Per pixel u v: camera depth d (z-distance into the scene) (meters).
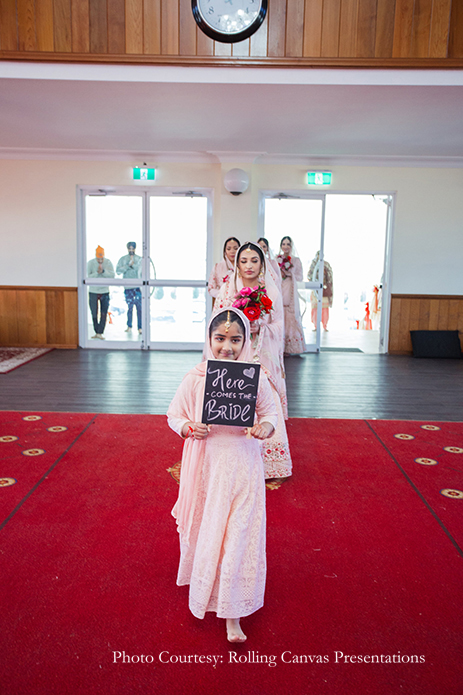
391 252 8.02
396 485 3.23
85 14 4.43
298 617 2.02
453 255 7.98
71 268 7.95
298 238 8.02
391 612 2.06
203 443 1.95
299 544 2.54
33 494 2.99
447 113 5.33
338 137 6.47
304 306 8.21
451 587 2.23
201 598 1.87
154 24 4.44
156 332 8.20
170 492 3.05
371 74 4.47
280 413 3.26
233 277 3.25
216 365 1.83
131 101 5.07
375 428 4.36
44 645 1.84
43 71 4.47
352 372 6.77
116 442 3.86
